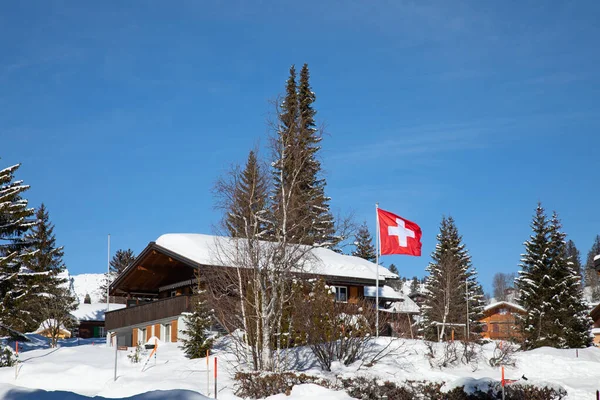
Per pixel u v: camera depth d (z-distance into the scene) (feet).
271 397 60.49
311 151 97.71
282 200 92.53
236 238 94.43
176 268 148.87
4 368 99.09
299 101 186.09
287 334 96.53
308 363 94.43
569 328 173.17
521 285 186.60
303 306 93.15
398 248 116.47
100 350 116.67
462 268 207.41
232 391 76.64
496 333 252.83
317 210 103.55
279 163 94.94
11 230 126.93
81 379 91.35
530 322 178.70
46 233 220.02
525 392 65.46
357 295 148.97
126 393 80.43
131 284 156.15
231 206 93.45
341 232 96.48
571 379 94.89
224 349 108.88
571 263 183.11
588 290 444.55
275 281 90.99
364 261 162.91
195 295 112.37
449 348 102.94
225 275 100.32
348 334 94.63
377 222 117.50
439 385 67.56
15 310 127.85
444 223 240.73
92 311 244.42
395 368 93.50
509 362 102.94
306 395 54.60
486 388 65.10
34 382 91.20
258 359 89.20
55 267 219.82
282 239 92.02
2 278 122.62
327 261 148.15
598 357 122.01
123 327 152.46
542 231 186.19
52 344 148.87
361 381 67.67
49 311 161.58
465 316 201.46
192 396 40.52
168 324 136.36
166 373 91.25
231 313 95.30
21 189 129.70
